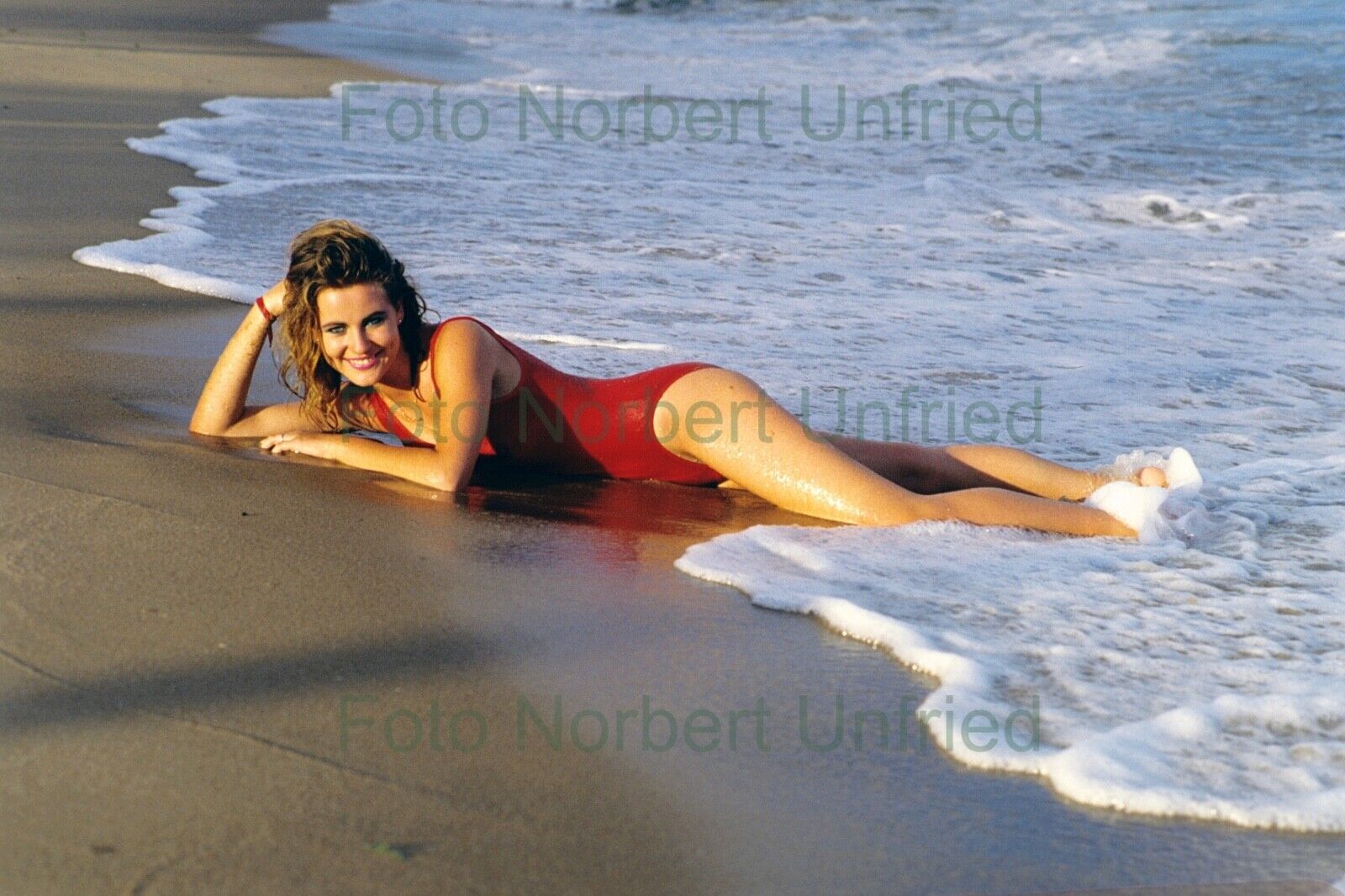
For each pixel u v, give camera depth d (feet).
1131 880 9.30
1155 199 40.24
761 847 9.34
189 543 13.53
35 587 12.16
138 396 18.71
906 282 29.89
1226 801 10.21
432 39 73.77
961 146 47.91
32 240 27.32
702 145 46.34
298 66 59.16
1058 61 65.87
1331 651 12.90
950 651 12.31
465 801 9.49
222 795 9.27
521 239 31.24
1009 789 10.28
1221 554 15.58
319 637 11.75
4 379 18.83
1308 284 31.45
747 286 28.40
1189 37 69.26
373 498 15.61
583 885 8.73
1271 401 22.50
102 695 10.41
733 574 13.92
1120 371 23.82
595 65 66.49
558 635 12.30
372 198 34.58
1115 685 12.00
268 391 19.69
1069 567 14.88
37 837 8.63
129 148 38.32
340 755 9.89
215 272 25.79
